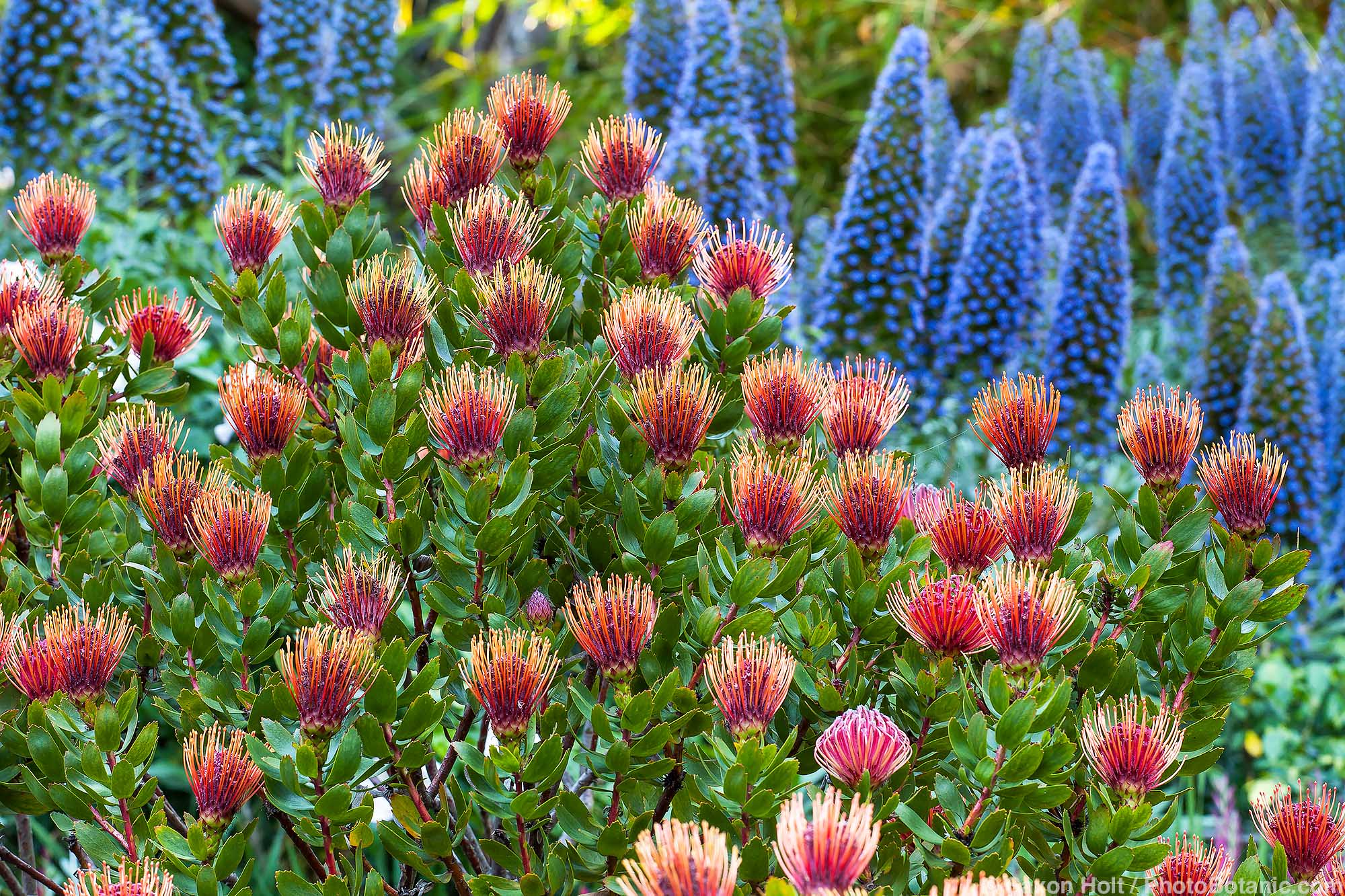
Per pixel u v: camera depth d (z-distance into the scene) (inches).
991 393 148.0
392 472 141.9
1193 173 383.9
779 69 322.0
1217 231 374.6
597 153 154.1
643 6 340.8
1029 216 283.3
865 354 283.3
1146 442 144.9
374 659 139.5
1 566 148.9
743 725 135.9
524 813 137.0
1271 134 414.3
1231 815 209.0
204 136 307.3
